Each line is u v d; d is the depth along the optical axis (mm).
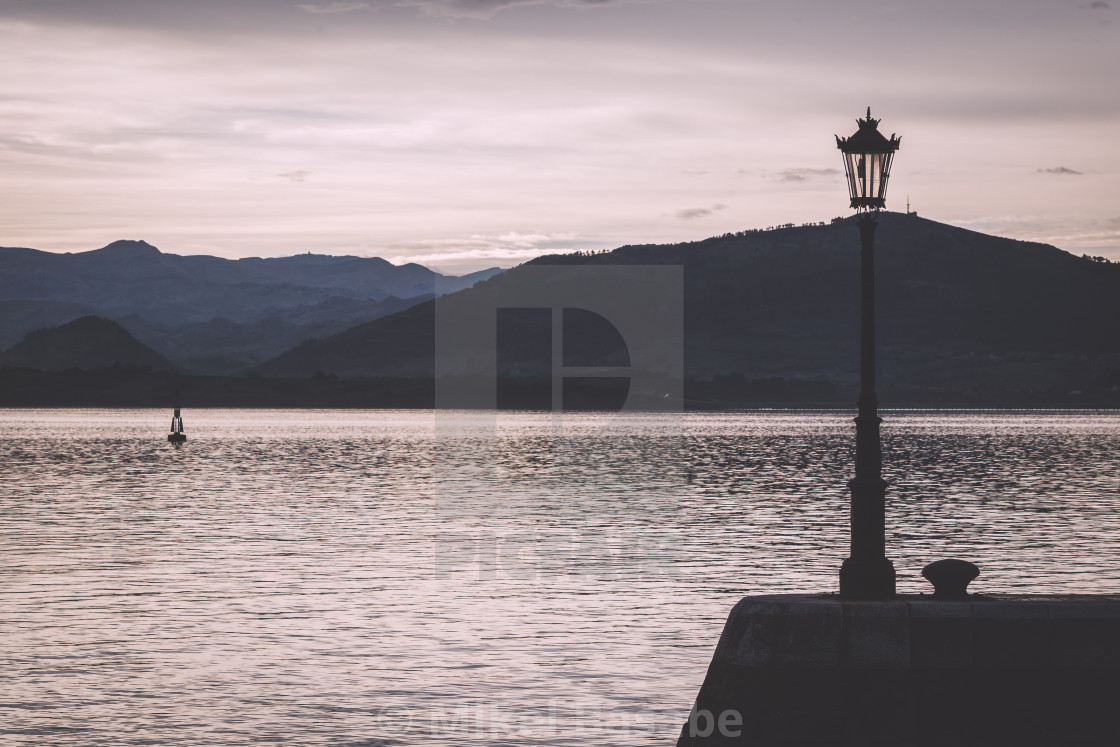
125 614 31797
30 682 24531
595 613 32281
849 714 17625
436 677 25109
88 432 177500
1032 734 17531
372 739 20953
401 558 43312
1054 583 37062
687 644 28281
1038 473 97688
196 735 21094
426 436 176000
